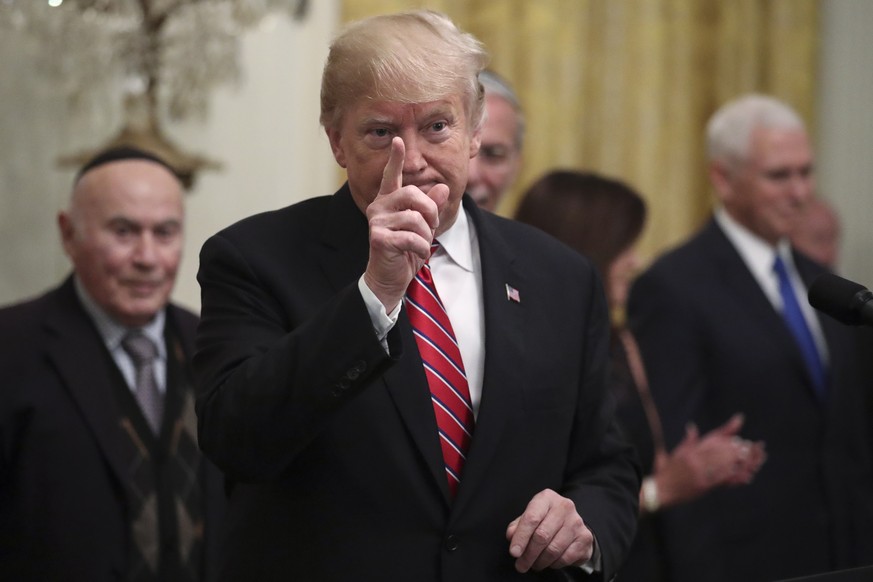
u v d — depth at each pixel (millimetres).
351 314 6695
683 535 12445
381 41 7062
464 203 8125
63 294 11094
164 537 10508
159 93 16797
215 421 6984
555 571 7641
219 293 7570
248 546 7438
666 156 21250
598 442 8102
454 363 7520
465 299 7797
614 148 20953
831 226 18828
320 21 18953
